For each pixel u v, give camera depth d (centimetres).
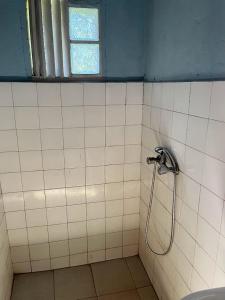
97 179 194
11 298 179
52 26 163
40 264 202
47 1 158
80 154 185
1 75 162
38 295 182
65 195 191
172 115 144
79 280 195
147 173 186
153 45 166
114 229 209
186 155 132
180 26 133
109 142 188
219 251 110
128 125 188
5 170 175
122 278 197
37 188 184
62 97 171
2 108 164
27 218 188
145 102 181
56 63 169
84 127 180
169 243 158
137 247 217
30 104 167
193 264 132
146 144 184
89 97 176
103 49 174
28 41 161
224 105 101
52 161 181
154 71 167
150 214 186
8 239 188
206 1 111
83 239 205
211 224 114
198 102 118
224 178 104
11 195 181
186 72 130
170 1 141
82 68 174
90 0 163
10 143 171
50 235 197
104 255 214
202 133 117
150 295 183
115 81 180
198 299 77
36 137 174
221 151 104
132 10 171
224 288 81
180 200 141
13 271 198
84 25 167
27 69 165
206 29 112
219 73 105
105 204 201
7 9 154
